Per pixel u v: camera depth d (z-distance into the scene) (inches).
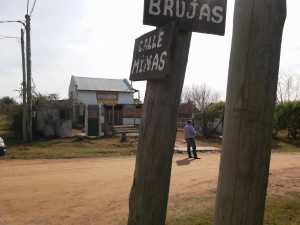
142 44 119.9
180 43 107.3
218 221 87.7
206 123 1120.2
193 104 1350.9
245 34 84.8
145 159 109.7
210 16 110.2
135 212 111.7
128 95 1770.4
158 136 108.1
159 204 109.6
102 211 272.1
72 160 561.0
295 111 1029.2
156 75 107.7
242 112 85.0
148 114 109.7
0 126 1176.2
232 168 85.9
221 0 111.1
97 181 385.7
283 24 86.8
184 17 108.2
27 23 882.1
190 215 247.8
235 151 85.6
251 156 84.7
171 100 107.3
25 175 419.5
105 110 1355.8
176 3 108.2
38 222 247.8
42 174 427.2
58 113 1015.0
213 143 943.0
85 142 862.5
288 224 233.3
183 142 903.7
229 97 87.7
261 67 84.0
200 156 655.8
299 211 260.8
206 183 374.6
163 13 108.2
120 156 624.1
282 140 1020.5
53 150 701.9
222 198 87.4
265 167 86.1
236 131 85.7
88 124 1025.5
